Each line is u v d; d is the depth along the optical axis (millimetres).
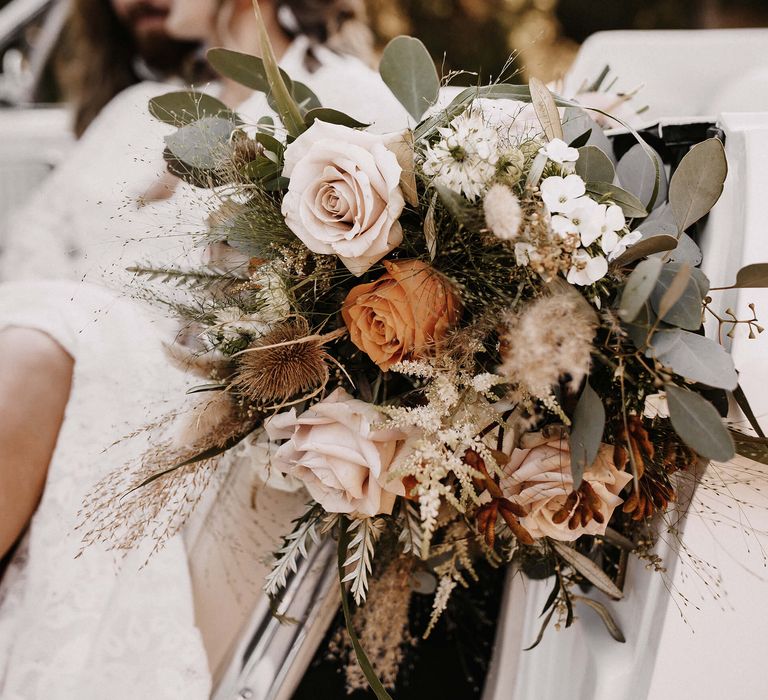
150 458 809
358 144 673
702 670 748
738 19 2729
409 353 689
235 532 988
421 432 685
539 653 1032
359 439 667
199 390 797
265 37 692
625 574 866
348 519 758
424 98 764
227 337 786
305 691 1234
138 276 866
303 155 691
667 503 711
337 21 1473
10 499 913
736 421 707
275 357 699
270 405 776
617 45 1498
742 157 744
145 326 1012
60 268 1437
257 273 733
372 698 1244
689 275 615
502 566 1308
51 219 1460
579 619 924
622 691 802
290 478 891
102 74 1837
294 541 798
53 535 913
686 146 811
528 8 2670
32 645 883
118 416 955
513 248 652
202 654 918
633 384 685
